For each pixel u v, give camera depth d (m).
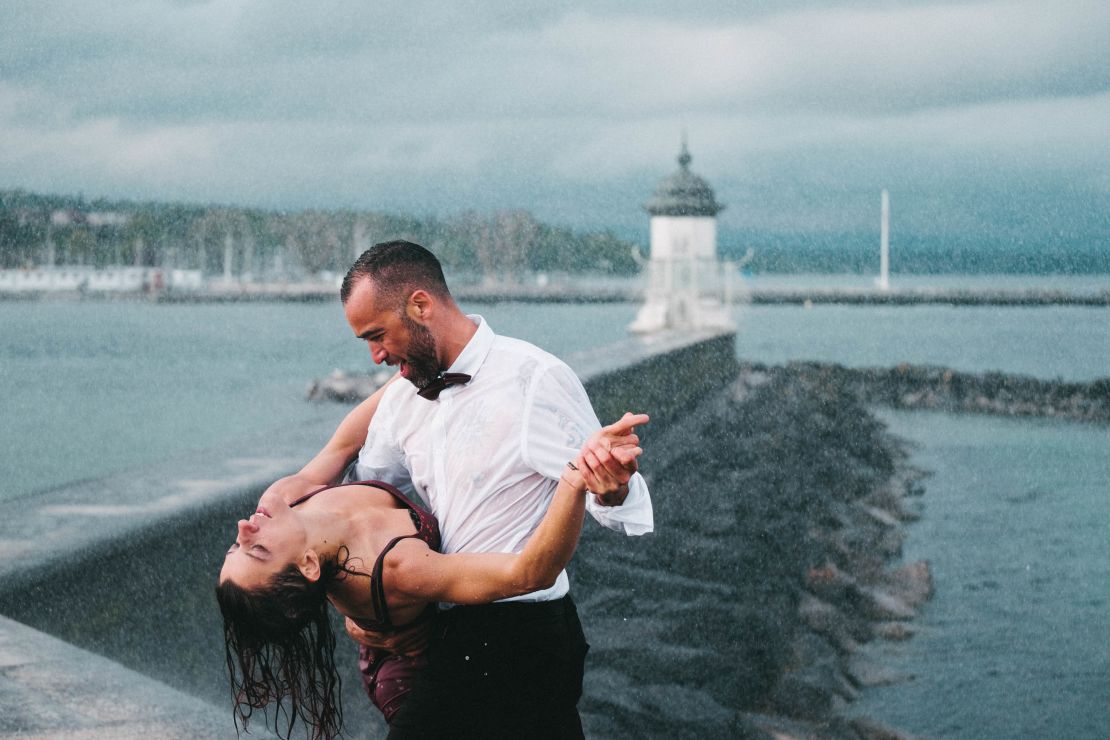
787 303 46.84
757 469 14.64
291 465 5.29
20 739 2.65
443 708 2.10
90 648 3.95
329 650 2.03
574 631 2.20
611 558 9.25
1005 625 7.92
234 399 25.56
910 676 6.65
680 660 6.75
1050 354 27.11
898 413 23.22
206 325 44.31
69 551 3.93
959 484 14.88
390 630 2.08
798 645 7.30
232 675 2.02
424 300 2.06
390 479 2.27
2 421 22.00
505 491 2.09
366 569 2.00
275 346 37.88
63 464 17.77
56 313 46.62
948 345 30.92
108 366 32.25
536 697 2.13
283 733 3.72
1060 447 18.03
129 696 2.94
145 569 4.24
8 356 34.34
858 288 48.09
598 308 44.16
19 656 3.18
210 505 4.61
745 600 8.30
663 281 22.16
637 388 12.77
